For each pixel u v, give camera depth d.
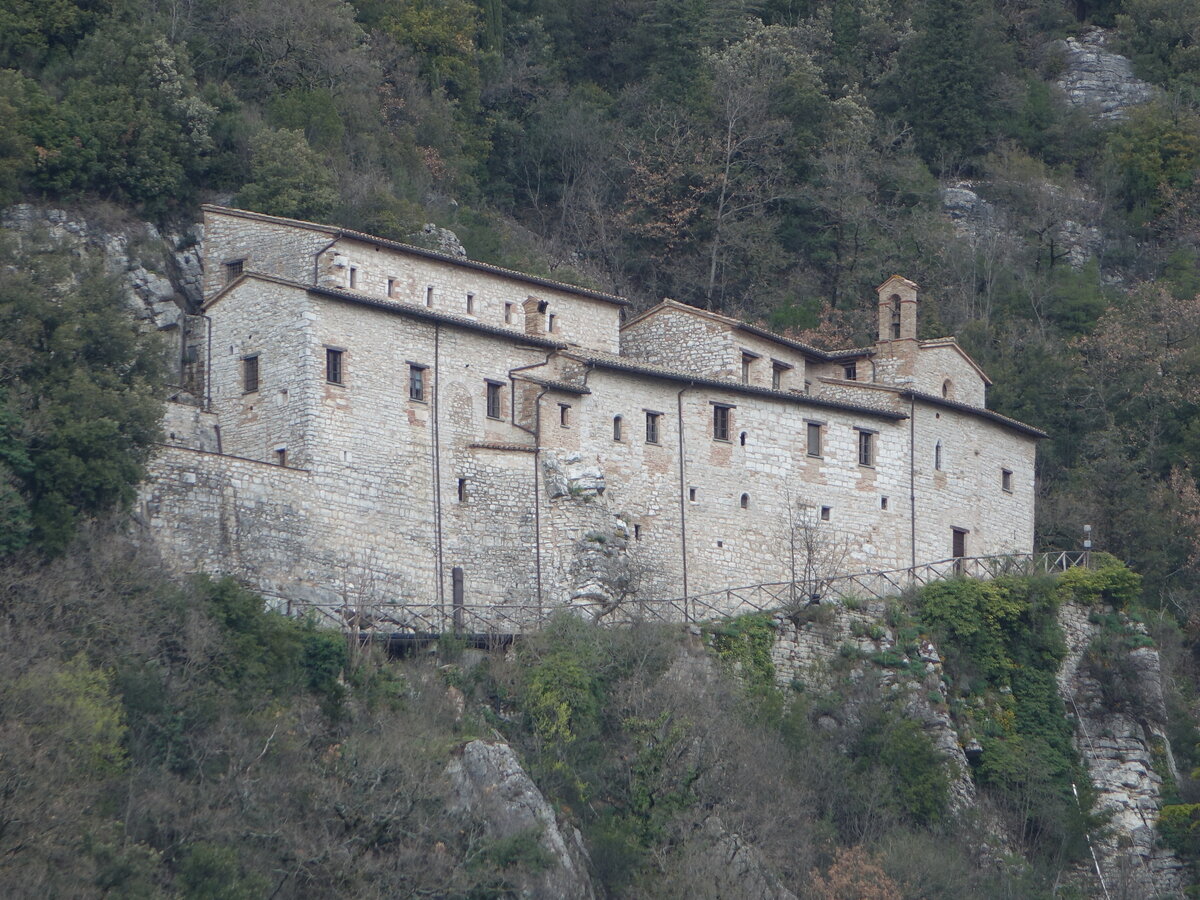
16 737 182.00
